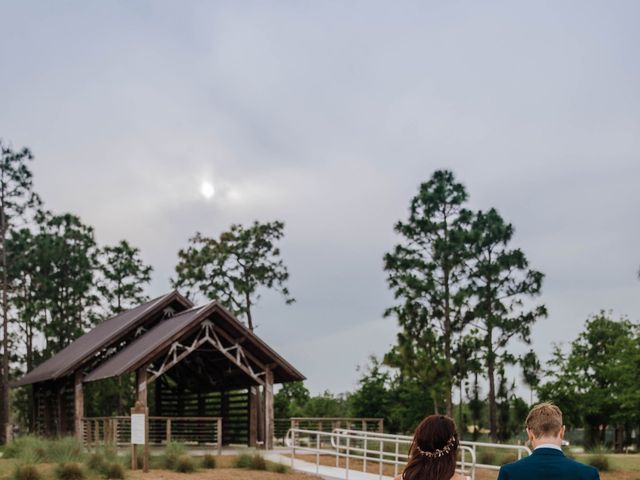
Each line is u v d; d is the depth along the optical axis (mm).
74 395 29922
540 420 4836
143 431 20688
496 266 41750
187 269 54719
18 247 51531
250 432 30047
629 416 41594
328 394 54844
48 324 53188
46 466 20719
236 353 29156
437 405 39844
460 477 4480
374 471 21703
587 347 48250
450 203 43656
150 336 29625
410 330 41031
